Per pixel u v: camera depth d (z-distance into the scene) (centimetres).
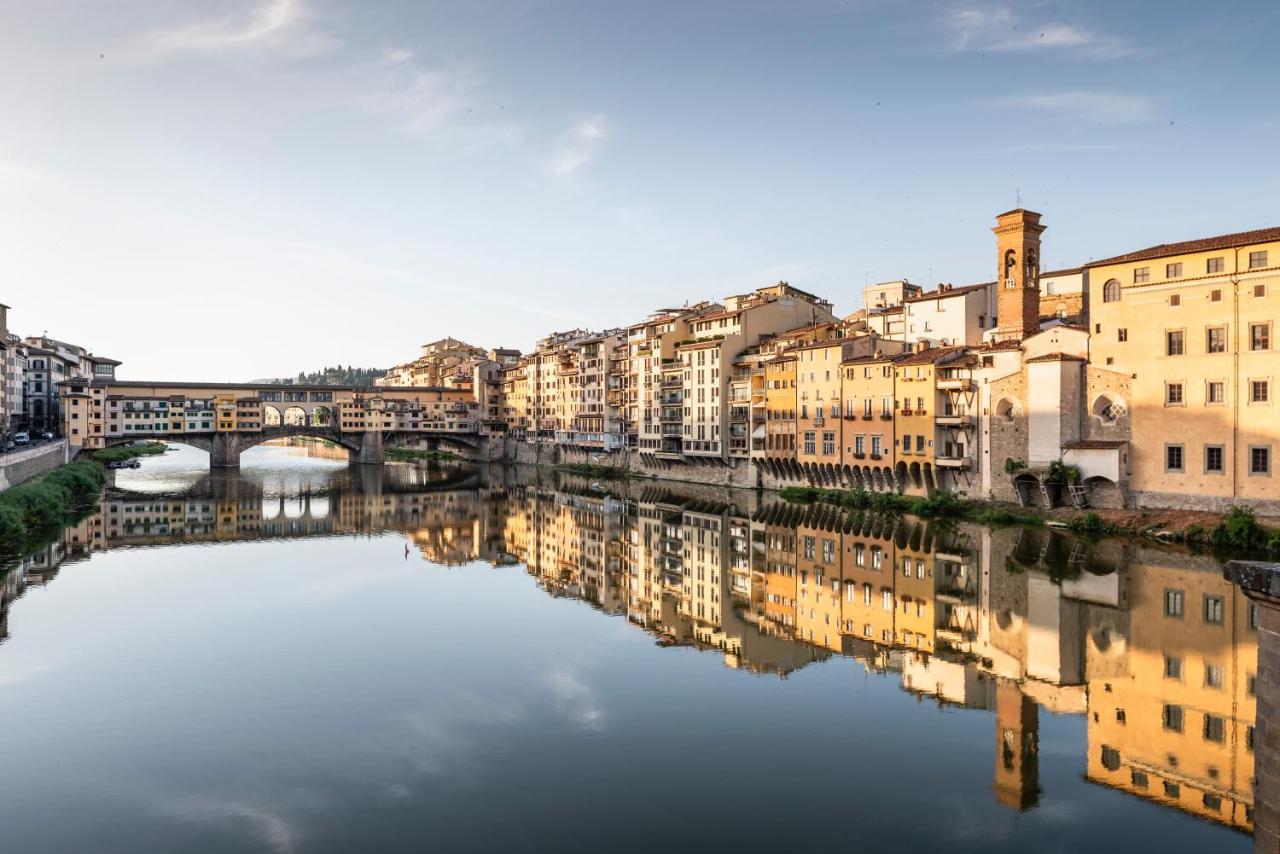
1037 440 8388
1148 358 7619
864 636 4822
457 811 2784
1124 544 7006
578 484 14962
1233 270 7075
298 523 9994
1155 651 4306
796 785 2958
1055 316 10138
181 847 2559
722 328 13850
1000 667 4169
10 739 3372
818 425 11188
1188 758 3103
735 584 6378
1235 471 7006
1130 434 7775
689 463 14162
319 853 2522
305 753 3241
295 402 19738
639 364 15438
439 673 4209
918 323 11712
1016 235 9256
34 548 7762
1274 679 1516
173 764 3144
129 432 17550
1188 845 2516
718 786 2958
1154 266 7631
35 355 19650
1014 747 3238
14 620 5219
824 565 6831
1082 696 3741
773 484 12300
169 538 8756
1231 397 7031
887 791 2906
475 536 9088
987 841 2564
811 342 11775
